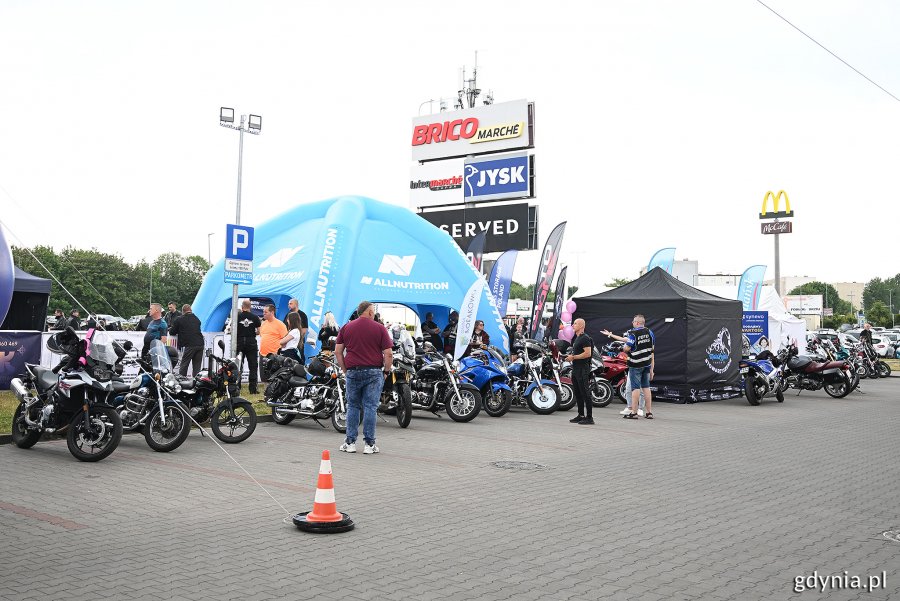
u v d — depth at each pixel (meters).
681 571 5.43
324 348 13.19
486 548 5.92
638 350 15.21
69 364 9.64
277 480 8.39
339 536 6.20
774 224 49.25
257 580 5.08
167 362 10.38
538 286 23.88
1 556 5.54
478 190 34.19
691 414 16.17
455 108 38.31
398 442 11.46
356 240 21.50
